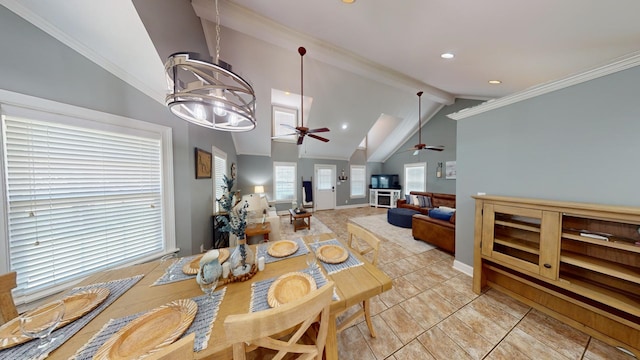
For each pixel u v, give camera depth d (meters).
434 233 3.25
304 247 1.68
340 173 7.24
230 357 0.76
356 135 6.00
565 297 1.55
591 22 1.41
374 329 1.61
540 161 1.82
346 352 1.41
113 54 1.64
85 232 1.64
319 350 0.85
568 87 1.64
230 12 2.23
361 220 5.45
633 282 1.37
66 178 1.53
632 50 1.80
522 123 1.93
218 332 0.81
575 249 1.59
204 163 2.88
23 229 1.35
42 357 0.69
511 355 1.38
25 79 1.30
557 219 1.50
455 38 1.94
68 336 0.79
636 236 1.31
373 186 7.67
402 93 4.84
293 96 4.73
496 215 1.93
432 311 1.81
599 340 1.46
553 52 1.94
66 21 1.37
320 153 6.66
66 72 1.47
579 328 1.54
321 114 4.81
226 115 1.41
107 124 1.71
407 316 1.75
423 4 1.53
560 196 1.71
